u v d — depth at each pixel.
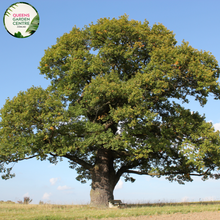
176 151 21.92
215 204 18.66
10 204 20.20
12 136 17.25
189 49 19.08
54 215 13.10
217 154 19.17
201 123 20.00
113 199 21.72
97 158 22.36
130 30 20.88
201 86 18.61
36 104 17.20
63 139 17.58
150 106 20.19
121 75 22.00
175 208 15.48
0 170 19.42
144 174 22.81
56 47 22.19
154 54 19.11
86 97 19.28
